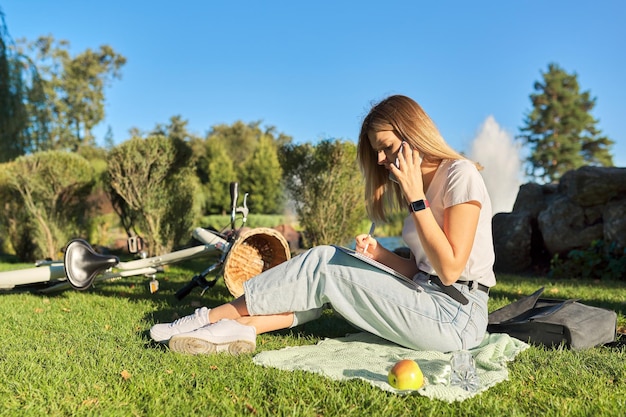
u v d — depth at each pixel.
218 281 5.81
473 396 2.21
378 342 2.98
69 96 51.47
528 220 8.41
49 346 3.00
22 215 10.03
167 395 2.23
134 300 4.70
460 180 2.53
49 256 9.66
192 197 8.59
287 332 3.40
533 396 2.23
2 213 10.12
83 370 2.53
